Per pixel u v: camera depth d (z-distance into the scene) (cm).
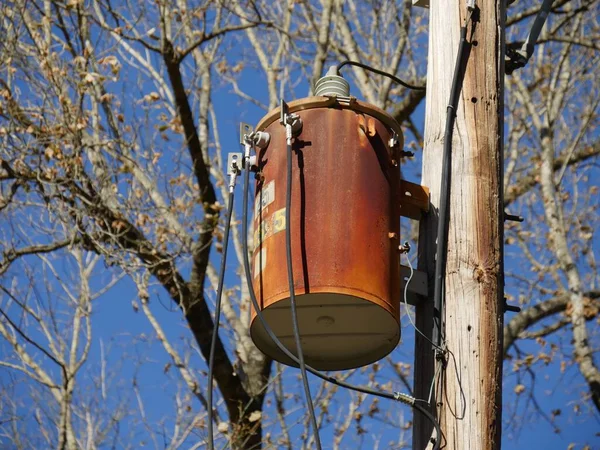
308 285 736
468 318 747
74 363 2070
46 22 1900
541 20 944
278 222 772
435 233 800
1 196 1847
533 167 2678
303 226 756
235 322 1983
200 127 2253
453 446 711
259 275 771
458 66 838
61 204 1792
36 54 1853
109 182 1800
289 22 2469
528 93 2680
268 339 806
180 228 1795
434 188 816
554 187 2495
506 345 2342
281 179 788
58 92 1795
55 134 1769
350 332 788
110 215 1773
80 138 1788
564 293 2380
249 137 812
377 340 793
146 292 1759
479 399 722
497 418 721
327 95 803
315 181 772
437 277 761
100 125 1862
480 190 794
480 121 821
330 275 736
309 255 745
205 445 1812
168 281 1786
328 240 749
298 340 709
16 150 1758
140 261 1827
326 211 759
